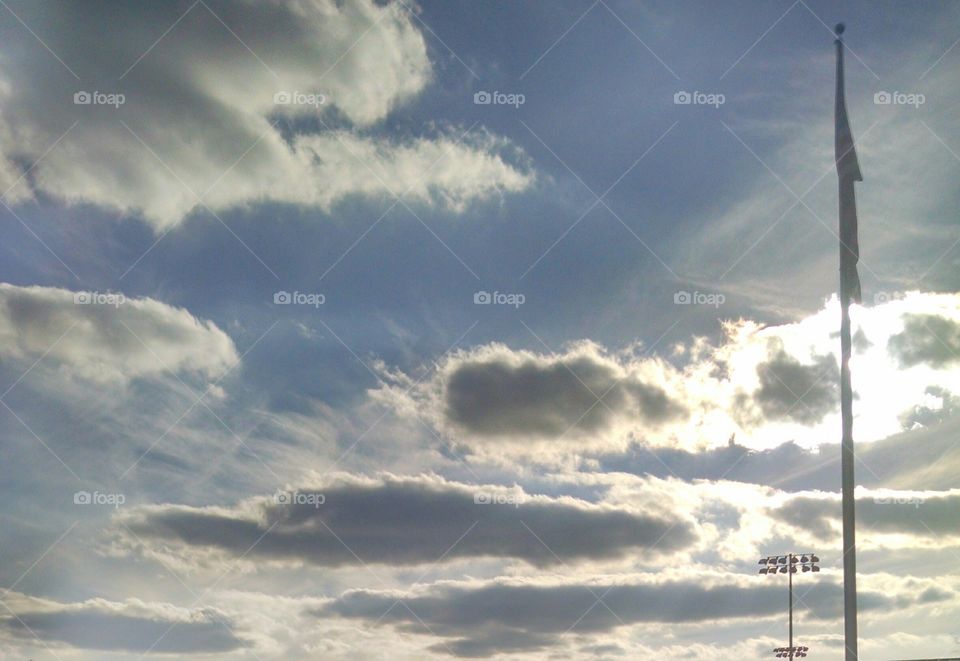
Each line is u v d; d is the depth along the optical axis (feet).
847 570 99.60
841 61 114.62
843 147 112.68
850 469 101.91
